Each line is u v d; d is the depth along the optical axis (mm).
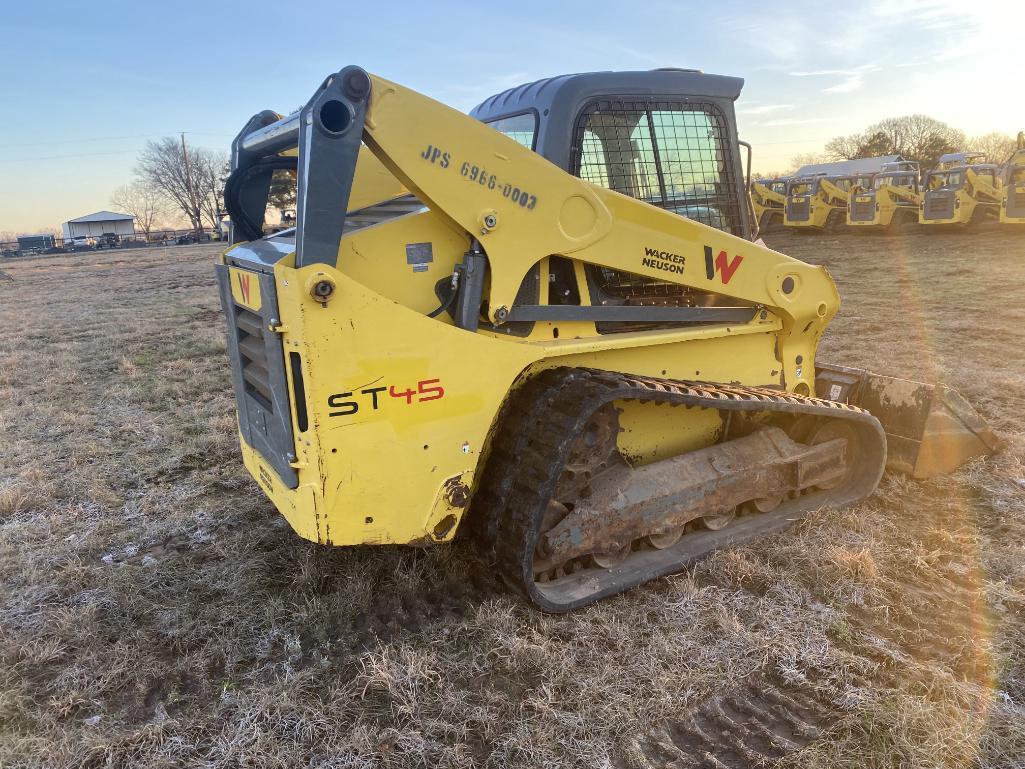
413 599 3379
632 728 2592
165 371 8508
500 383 3104
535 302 3281
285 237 3539
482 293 3125
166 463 5320
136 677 2920
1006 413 5922
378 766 2441
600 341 3418
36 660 3006
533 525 3031
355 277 2898
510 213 3035
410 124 2771
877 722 2545
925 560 3664
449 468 3043
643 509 3521
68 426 6285
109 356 9500
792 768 2400
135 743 2551
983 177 22609
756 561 3635
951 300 12172
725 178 4043
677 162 3834
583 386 3158
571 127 3455
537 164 3059
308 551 3818
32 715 2691
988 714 2596
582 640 3064
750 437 4051
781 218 28969
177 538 4156
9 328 12219
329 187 2627
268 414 3129
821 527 4008
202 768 2441
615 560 3557
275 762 2441
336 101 2584
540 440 3104
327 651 3061
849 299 12680
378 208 3602
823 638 3055
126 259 34156
